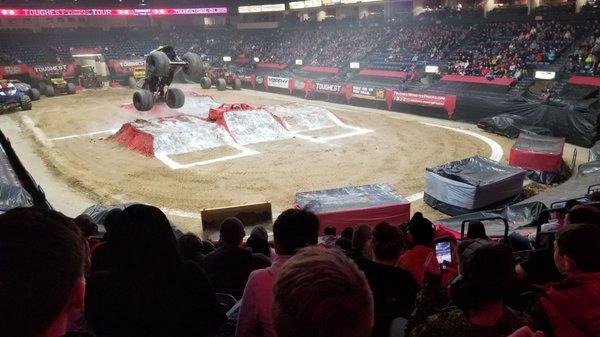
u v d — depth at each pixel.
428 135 24.95
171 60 24.25
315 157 21.06
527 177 17.28
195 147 22.17
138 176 18.48
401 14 47.25
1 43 46.28
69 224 1.24
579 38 31.72
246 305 2.56
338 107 34.97
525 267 3.49
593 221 3.83
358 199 13.06
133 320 2.14
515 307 3.26
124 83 48.78
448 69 34.59
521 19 36.06
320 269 1.21
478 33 37.12
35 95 38.19
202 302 2.26
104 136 24.91
